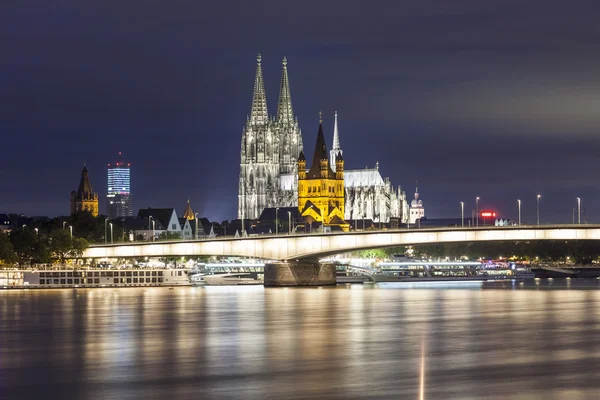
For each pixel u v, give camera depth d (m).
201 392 139.62
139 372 156.12
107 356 174.12
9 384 147.12
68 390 142.12
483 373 153.50
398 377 150.12
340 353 175.88
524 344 187.25
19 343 193.62
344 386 143.00
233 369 158.50
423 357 170.50
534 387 141.38
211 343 191.38
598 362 164.00
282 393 138.38
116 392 140.25
